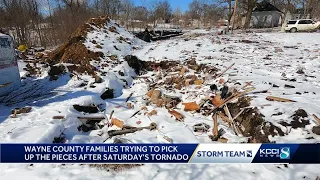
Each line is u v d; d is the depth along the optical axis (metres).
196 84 8.27
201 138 5.29
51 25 25.58
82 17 25.38
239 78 7.70
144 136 5.39
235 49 14.12
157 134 5.46
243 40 17.33
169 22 62.03
